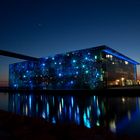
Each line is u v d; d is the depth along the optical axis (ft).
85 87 188.75
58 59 225.56
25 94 227.40
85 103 110.01
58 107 98.94
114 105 94.38
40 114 73.87
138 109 81.20
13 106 112.68
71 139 19.98
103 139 21.16
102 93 139.13
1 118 30.55
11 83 299.99
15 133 20.30
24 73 276.21
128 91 121.70
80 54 200.03
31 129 22.53
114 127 45.60
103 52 184.75
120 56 220.23
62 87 214.28
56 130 22.90
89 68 188.65
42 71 245.45
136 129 42.63
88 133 22.61
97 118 61.57
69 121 55.77
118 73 215.31
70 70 208.23
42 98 164.04
